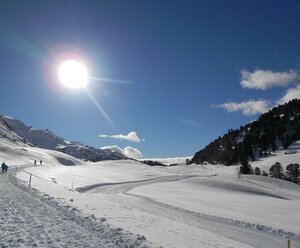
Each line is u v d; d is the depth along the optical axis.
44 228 13.35
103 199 30.11
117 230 14.05
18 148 165.62
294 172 171.38
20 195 24.05
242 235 20.34
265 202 45.56
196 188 73.50
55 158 177.25
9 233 12.09
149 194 50.62
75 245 11.14
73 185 60.56
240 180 112.31
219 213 31.02
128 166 149.88
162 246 12.14
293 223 29.64
